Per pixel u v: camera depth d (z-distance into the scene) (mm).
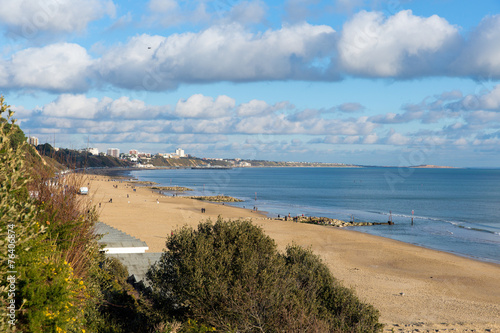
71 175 8961
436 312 24203
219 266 11914
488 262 41438
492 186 196375
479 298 27891
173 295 12227
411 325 21047
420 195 139875
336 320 12062
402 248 47375
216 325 10336
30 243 6164
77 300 7664
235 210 85562
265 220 70125
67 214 8336
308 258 14906
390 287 29891
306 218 75562
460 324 21562
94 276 9789
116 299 12312
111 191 118500
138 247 23828
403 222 74875
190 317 11000
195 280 11320
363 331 12117
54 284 6551
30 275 6340
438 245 51781
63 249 7953
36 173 7742
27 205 5758
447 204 110438
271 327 10172
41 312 6199
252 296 10633
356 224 71312
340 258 40125
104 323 9711
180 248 13031
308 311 11352
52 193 8234
